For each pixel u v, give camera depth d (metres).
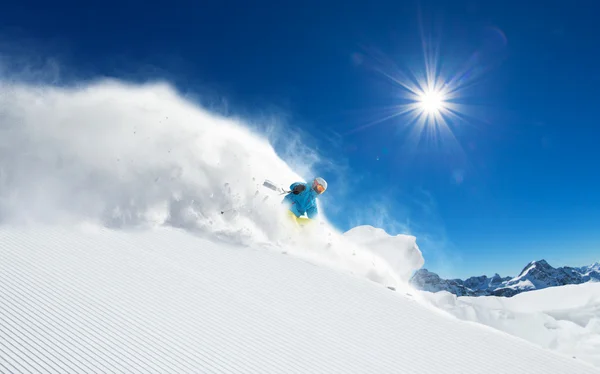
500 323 7.66
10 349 3.06
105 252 4.85
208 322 3.81
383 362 3.70
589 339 7.06
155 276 4.47
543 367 4.02
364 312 4.55
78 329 3.41
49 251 4.67
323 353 3.68
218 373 3.17
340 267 6.09
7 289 3.82
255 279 4.83
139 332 3.49
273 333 3.84
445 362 3.84
